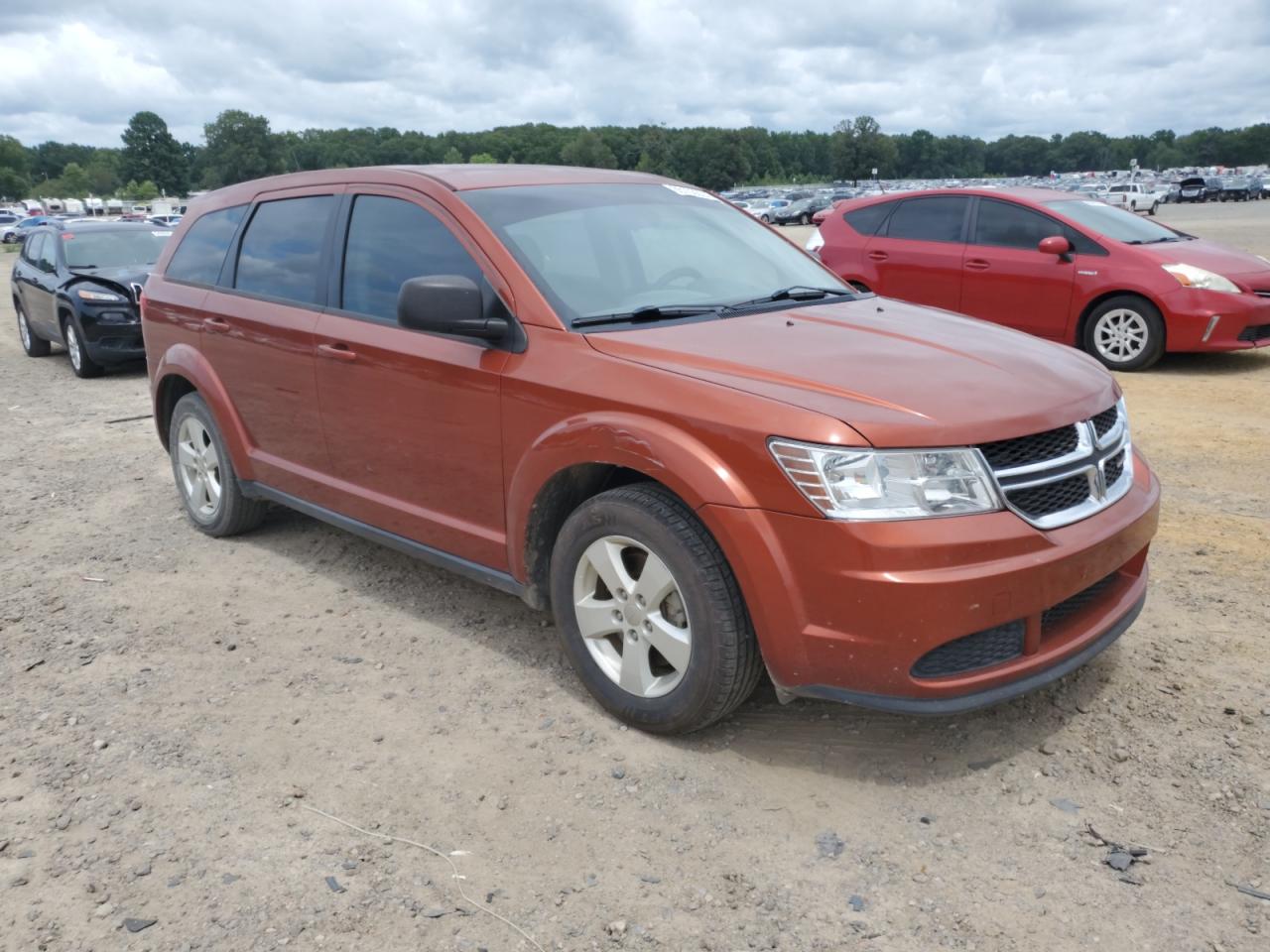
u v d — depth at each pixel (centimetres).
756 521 289
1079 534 297
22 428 856
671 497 316
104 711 361
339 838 288
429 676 381
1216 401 774
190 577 487
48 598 466
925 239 1007
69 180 17450
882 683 282
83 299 1095
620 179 454
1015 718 340
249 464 496
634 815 295
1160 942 242
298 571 491
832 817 293
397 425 402
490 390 360
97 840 289
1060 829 284
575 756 326
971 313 981
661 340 340
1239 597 423
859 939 246
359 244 429
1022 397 304
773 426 288
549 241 385
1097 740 325
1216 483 575
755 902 259
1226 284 866
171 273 549
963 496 281
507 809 299
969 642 288
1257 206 5575
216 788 313
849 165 17225
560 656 394
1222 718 333
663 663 341
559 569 348
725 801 301
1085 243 915
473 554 385
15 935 253
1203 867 267
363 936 250
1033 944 243
